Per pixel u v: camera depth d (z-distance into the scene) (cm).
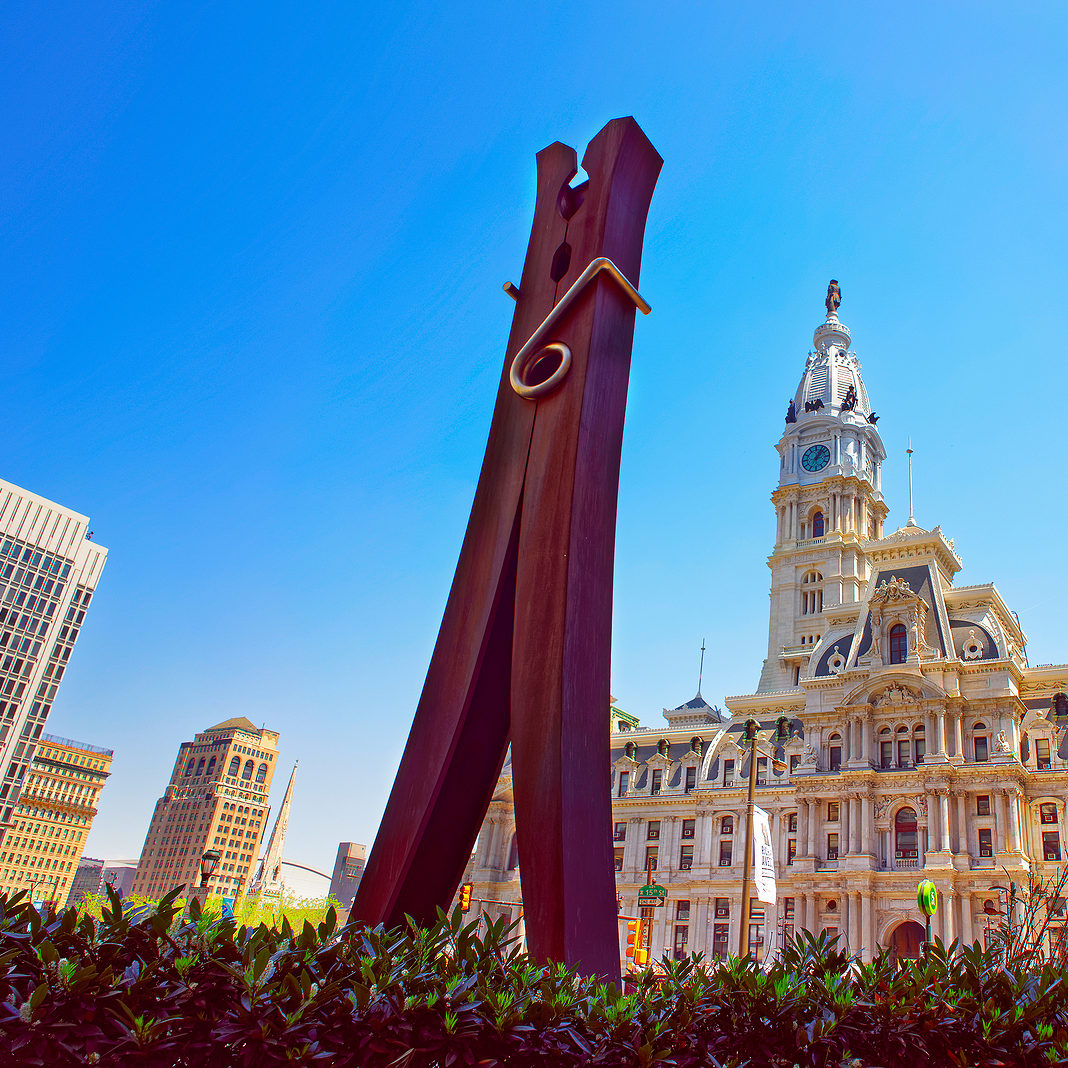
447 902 1850
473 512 2075
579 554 1847
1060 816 9062
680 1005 1220
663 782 12156
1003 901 7850
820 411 17500
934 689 9750
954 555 11219
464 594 1994
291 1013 996
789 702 12162
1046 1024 1307
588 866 1652
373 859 1845
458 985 1099
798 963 1510
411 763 1881
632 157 2202
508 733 1939
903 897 9075
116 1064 927
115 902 1089
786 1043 1234
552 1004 1113
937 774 9350
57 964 954
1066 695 9812
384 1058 1013
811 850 9888
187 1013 989
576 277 2114
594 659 1817
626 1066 1100
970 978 1437
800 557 16175
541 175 2341
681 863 11512
